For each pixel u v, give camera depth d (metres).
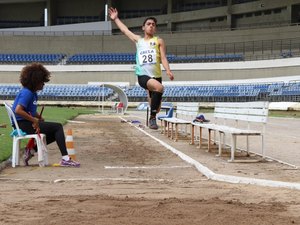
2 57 64.69
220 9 63.06
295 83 49.12
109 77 62.06
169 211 5.01
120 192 6.57
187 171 9.11
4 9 73.31
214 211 5.01
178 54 62.72
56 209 5.19
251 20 61.81
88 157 11.51
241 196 6.19
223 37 60.88
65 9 72.50
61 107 56.03
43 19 72.88
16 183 7.57
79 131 20.70
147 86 7.22
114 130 21.59
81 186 7.21
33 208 5.27
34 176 8.43
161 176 8.44
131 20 68.25
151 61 7.49
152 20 7.71
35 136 9.69
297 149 13.30
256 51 58.34
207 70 58.31
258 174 8.30
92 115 38.84
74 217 4.73
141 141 16.09
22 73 9.72
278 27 57.06
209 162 10.04
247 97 52.09
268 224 4.43
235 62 56.94
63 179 7.94
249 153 11.76
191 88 57.19
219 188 6.96
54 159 11.26
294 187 6.82
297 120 32.47
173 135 18.38
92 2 72.19
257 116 10.83
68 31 66.75
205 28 65.44
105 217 4.72
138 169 9.38
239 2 63.00
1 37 65.94
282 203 5.61
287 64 52.22
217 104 15.20
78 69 62.47
